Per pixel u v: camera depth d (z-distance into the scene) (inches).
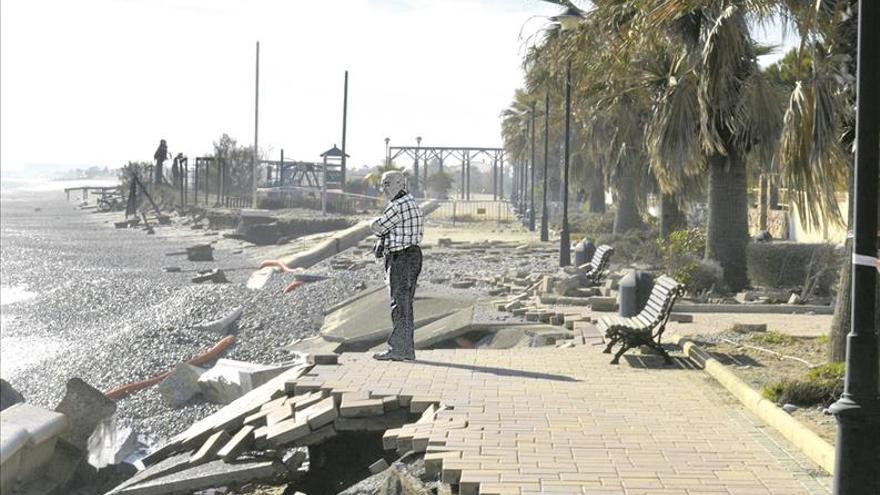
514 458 314.8
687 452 326.3
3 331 1106.1
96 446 483.8
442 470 304.3
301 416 390.6
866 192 248.1
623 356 529.0
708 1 549.3
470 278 1123.3
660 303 511.5
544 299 826.8
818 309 762.8
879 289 408.8
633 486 286.4
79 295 1374.3
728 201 890.1
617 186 1503.4
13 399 661.9
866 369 246.7
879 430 245.8
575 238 1750.7
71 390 477.7
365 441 398.6
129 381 772.0
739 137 869.8
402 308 502.6
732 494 279.7
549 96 1585.9
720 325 666.2
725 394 426.3
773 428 361.4
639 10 630.5
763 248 873.5
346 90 3004.4
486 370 476.1
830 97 464.8
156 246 2394.2
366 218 2539.4
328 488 391.5
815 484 290.7
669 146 846.5
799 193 481.1
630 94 1145.4
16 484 431.2
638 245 1226.0
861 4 248.2
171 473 385.4
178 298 1184.2
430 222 2652.6
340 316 879.1
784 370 464.8
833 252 855.1
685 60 816.9
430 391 413.4
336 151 3014.3
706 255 908.0
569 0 766.5
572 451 324.8
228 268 1739.7
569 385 441.4
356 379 441.7
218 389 661.3
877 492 244.4
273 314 974.4
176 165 4003.4
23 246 2404.0
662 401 409.4
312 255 1728.6
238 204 3432.6
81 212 4694.9
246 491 394.3
